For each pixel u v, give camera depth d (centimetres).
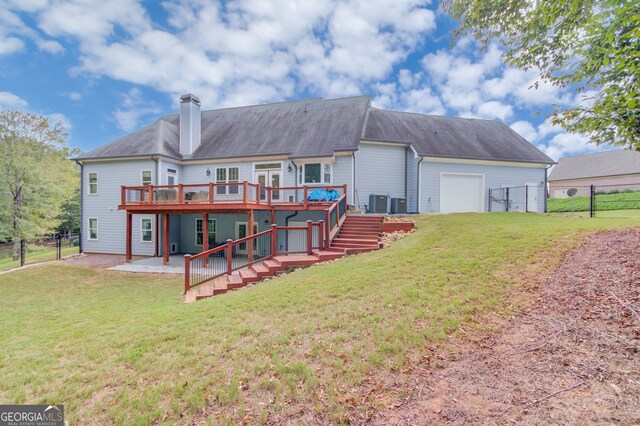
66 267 1285
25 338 518
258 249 1527
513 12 566
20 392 329
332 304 484
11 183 1905
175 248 1659
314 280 616
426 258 664
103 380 344
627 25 380
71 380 350
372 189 1532
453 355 331
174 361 366
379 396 279
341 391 288
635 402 236
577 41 490
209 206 1239
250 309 508
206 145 1709
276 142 1598
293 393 290
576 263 532
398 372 309
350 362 329
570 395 252
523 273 532
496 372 295
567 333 343
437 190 1540
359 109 1734
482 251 668
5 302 845
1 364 402
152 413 281
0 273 1183
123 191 1347
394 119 1780
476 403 258
